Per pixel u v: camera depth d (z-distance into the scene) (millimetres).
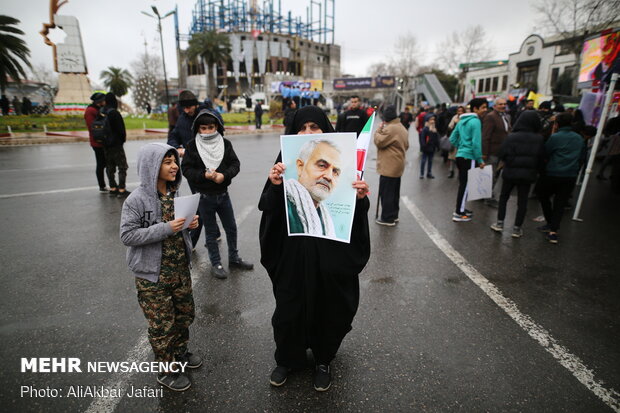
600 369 2318
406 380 2211
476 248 4383
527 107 8523
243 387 2150
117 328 2697
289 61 80500
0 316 2832
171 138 4316
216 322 2799
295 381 2211
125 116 33656
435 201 6715
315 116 1976
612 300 3189
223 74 74562
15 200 6168
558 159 4379
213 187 3426
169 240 2037
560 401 2055
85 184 7410
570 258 4098
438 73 60719
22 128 18891
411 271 3732
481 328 2752
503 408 2002
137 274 1991
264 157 11602
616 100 8961
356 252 2059
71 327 2703
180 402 2033
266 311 2963
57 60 27500
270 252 2156
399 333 2682
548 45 33938
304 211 1963
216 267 3555
